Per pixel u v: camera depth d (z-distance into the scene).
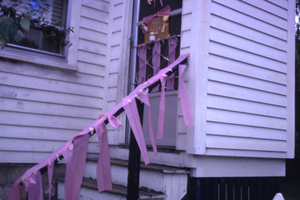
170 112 4.14
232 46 3.89
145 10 4.65
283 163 4.53
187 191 3.53
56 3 4.49
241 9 4.02
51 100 4.28
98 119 2.88
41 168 2.72
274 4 4.44
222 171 3.78
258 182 4.24
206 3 3.69
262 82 4.21
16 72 4.02
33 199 2.69
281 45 4.49
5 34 2.56
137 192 3.00
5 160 3.89
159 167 3.59
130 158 3.02
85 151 2.64
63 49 4.50
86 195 3.66
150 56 4.45
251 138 4.04
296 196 5.95
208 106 3.60
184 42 3.75
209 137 3.60
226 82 3.80
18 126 4.02
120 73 4.61
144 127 4.50
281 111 4.43
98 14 4.79
